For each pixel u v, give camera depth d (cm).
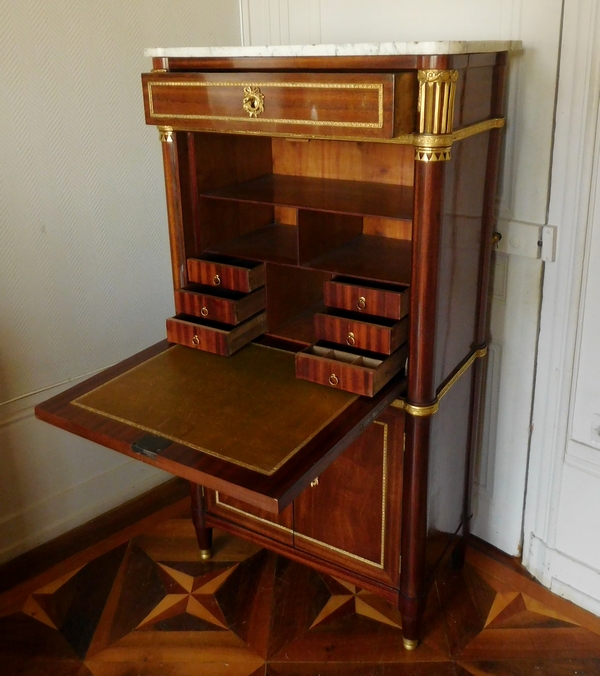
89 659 152
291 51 118
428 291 121
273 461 108
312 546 156
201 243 152
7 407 173
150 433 118
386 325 133
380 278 131
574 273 145
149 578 175
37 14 155
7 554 182
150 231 192
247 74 120
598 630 157
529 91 142
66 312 179
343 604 167
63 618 163
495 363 166
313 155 161
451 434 151
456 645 154
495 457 175
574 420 155
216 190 151
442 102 108
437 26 153
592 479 155
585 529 159
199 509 172
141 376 138
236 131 127
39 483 185
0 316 166
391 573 147
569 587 165
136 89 178
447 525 160
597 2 127
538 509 169
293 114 117
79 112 169
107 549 186
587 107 134
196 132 143
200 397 129
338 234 151
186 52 131
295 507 155
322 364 129
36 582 174
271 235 163
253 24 192
